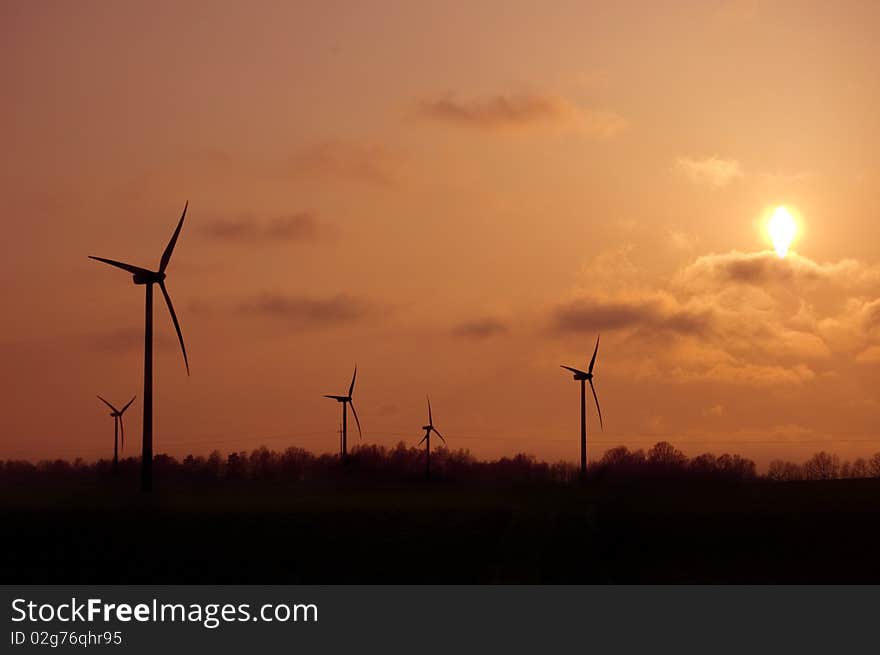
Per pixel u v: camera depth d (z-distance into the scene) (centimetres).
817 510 18988
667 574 15762
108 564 15312
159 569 15238
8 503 17788
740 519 18612
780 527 18088
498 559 16350
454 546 16750
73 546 15800
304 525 17175
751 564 16350
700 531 18025
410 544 16700
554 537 17700
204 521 17000
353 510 18225
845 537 17500
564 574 15612
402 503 19625
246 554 15862
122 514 17100
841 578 15575
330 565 15638
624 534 17925
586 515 19400
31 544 15812
